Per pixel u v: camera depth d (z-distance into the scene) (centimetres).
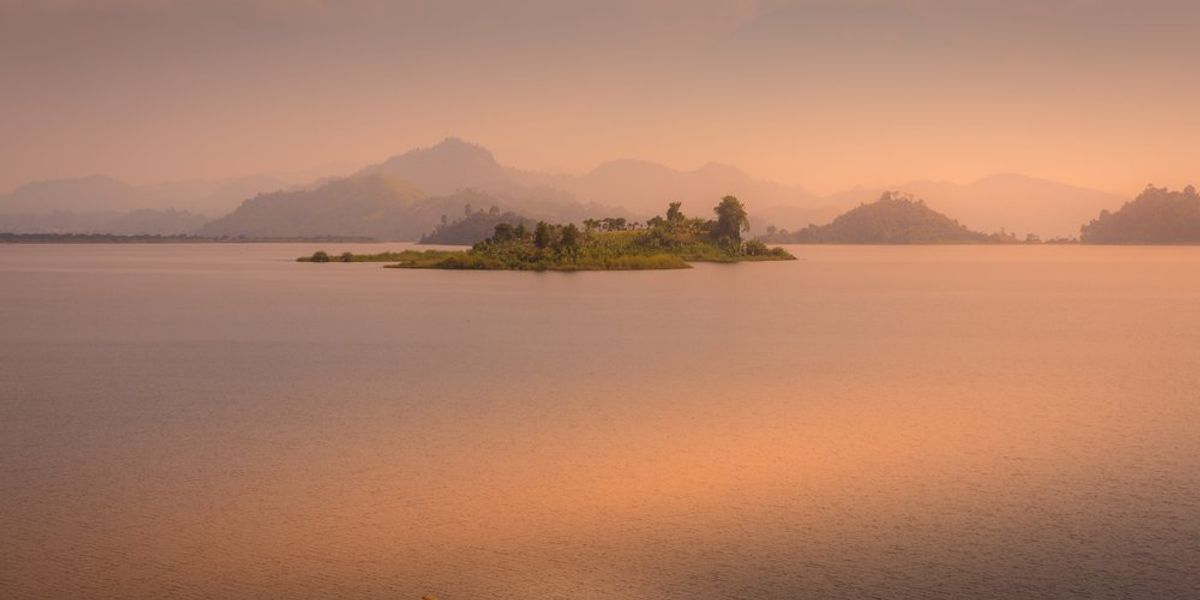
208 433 3422
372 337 6838
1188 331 7506
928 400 4144
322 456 3047
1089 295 12550
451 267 19812
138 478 2780
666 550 2161
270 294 11975
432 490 2641
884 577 1998
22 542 2222
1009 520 2373
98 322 8144
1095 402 4112
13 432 3453
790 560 2094
